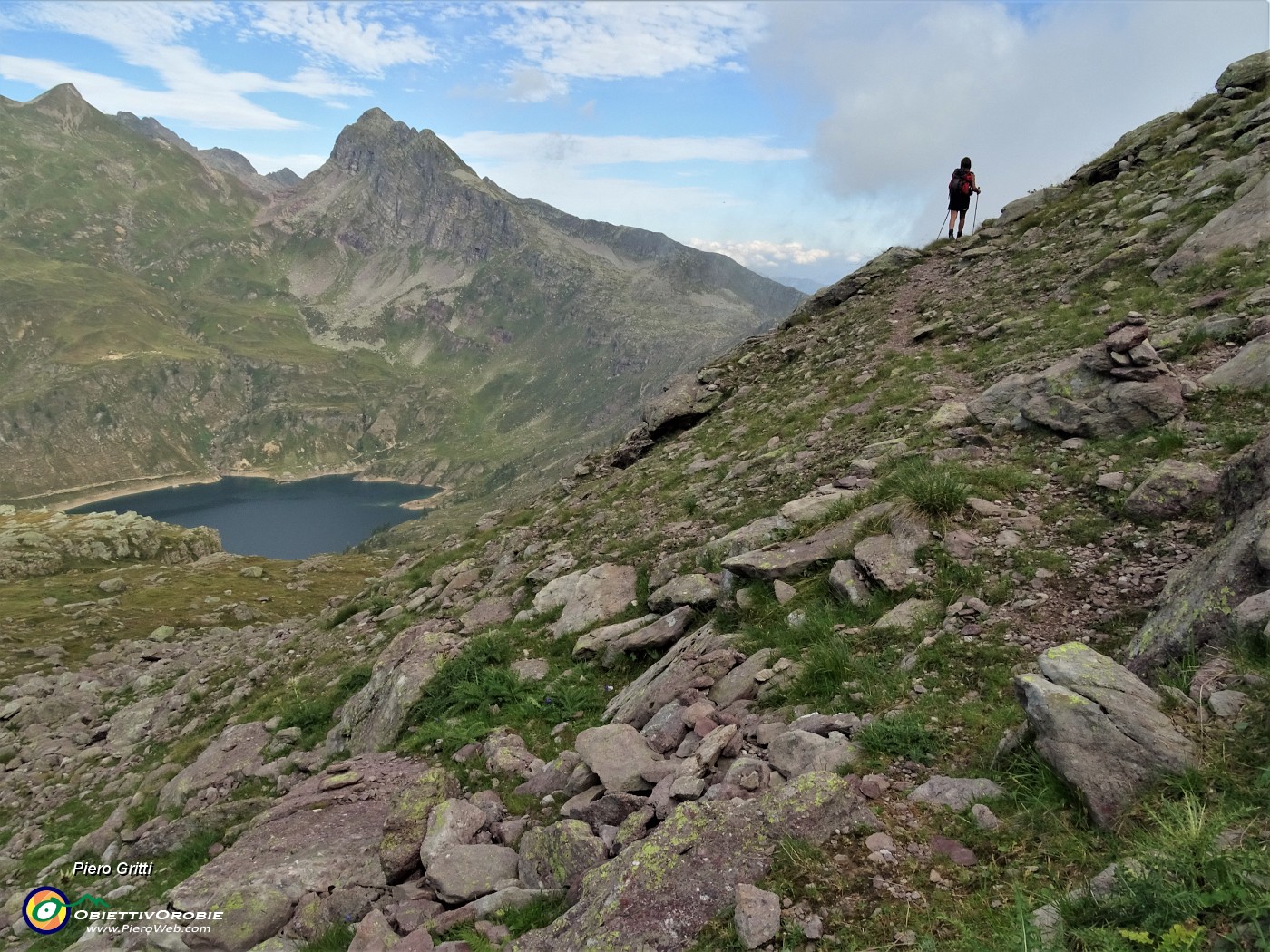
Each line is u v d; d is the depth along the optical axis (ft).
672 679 34.94
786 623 35.22
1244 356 40.60
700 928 17.19
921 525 36.52
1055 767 18.15
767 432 76.13
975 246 106.73
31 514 391.04
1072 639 26.40
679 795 24.09
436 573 88.07
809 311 121.90
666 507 67.05
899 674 27.55
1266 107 79.46
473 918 22.91
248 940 26.78
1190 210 70.23
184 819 48.91
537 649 49.44
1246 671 18.54
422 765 39.78
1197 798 15.57
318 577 273.54
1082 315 63.05
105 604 223.10
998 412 48.26
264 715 65.46
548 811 29.04
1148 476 34.32
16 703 116.98
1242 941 11.59
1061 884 15.51
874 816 19.39
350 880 28.17
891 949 14.94
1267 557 20.06
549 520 85.25
